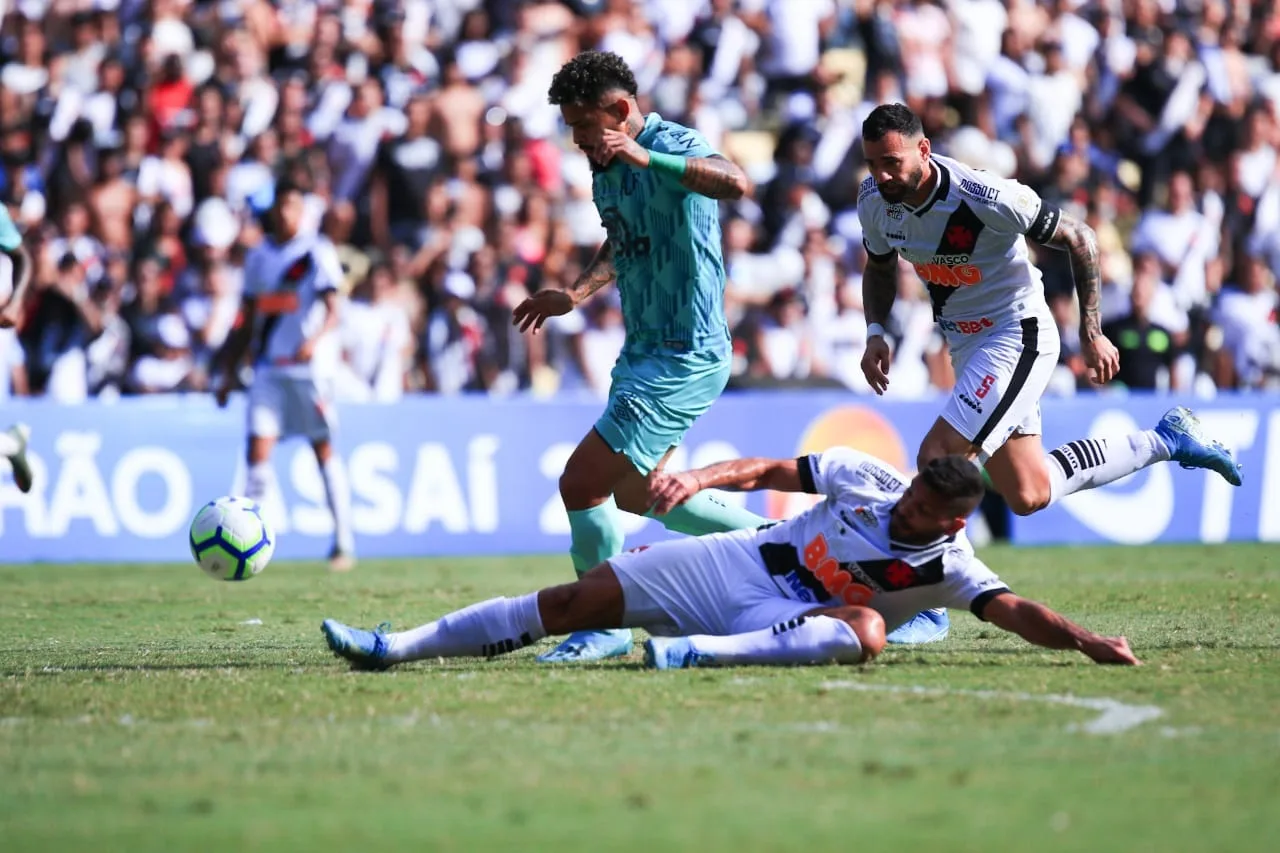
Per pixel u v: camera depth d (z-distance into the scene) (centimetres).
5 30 5834
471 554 4731
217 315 5256
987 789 1382
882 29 6134
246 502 2711
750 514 2484
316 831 1267
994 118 6191
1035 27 6366
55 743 1622
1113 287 5650
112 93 5672
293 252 4094
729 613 2075
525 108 5694
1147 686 1906
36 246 5172
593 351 5391
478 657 2202
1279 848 1202
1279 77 6569
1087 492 5116
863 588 2038
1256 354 5856
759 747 1555
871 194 2450
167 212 5341
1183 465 2545
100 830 1277
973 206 2327
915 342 5597
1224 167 6275
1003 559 4438
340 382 5134
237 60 5716
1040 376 2405
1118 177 6281
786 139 5878
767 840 1224
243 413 4609
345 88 5662
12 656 2383
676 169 2122
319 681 2002
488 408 4778
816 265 5600
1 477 4472
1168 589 3447
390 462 4684
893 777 1427
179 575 4056
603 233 5725
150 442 4556
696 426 4806
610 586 2075
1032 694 1844
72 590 3641
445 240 5378
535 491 4806
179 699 1878
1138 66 6369
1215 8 6675
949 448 2403
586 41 5941
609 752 1541
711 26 6103
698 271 2281
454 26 6069
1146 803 1333
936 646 2347
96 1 5859
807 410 4912
